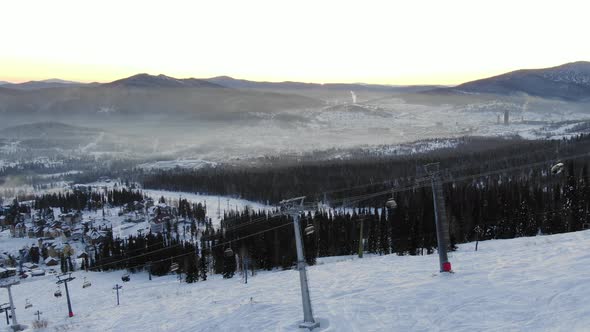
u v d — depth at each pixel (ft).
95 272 355.56
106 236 461.37
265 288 133.18
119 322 125.08
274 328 85.05
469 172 496.64
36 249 492.54
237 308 106.63
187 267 273.54
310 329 80.64
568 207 280.72
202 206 599.57
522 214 289.53
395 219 293.23
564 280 81.97
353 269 138.51
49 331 140.97
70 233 551.18
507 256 115.65
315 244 289.33
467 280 93.40
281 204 85.92
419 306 82.33
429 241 241.35
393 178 530.27
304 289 83.92
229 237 333.42
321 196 522.88
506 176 429.79
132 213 604.49
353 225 315.37
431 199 321.52
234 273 265.13
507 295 79.56
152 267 324.60
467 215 296.30
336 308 89.81
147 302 161.79
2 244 572.10
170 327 104.73
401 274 114.62
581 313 65.98
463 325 70.38
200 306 123.03
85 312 183.62
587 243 120.88
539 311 70.13
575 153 487.61
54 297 264.11
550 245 128.67
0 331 169.99
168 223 491.31
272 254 281.33
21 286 318.65
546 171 433.07
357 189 504.02
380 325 77.10
